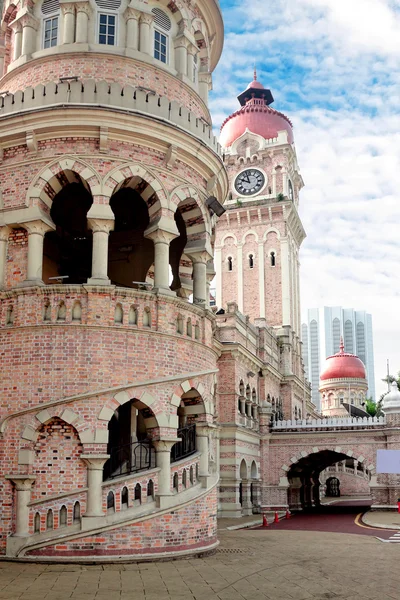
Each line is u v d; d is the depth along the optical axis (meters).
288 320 62.00
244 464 44.09
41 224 20.89
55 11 24.25
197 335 22.73
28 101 21.66
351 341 169.38
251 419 46.31
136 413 26.78
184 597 14.07
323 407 93.00
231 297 64.56
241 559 20.08
